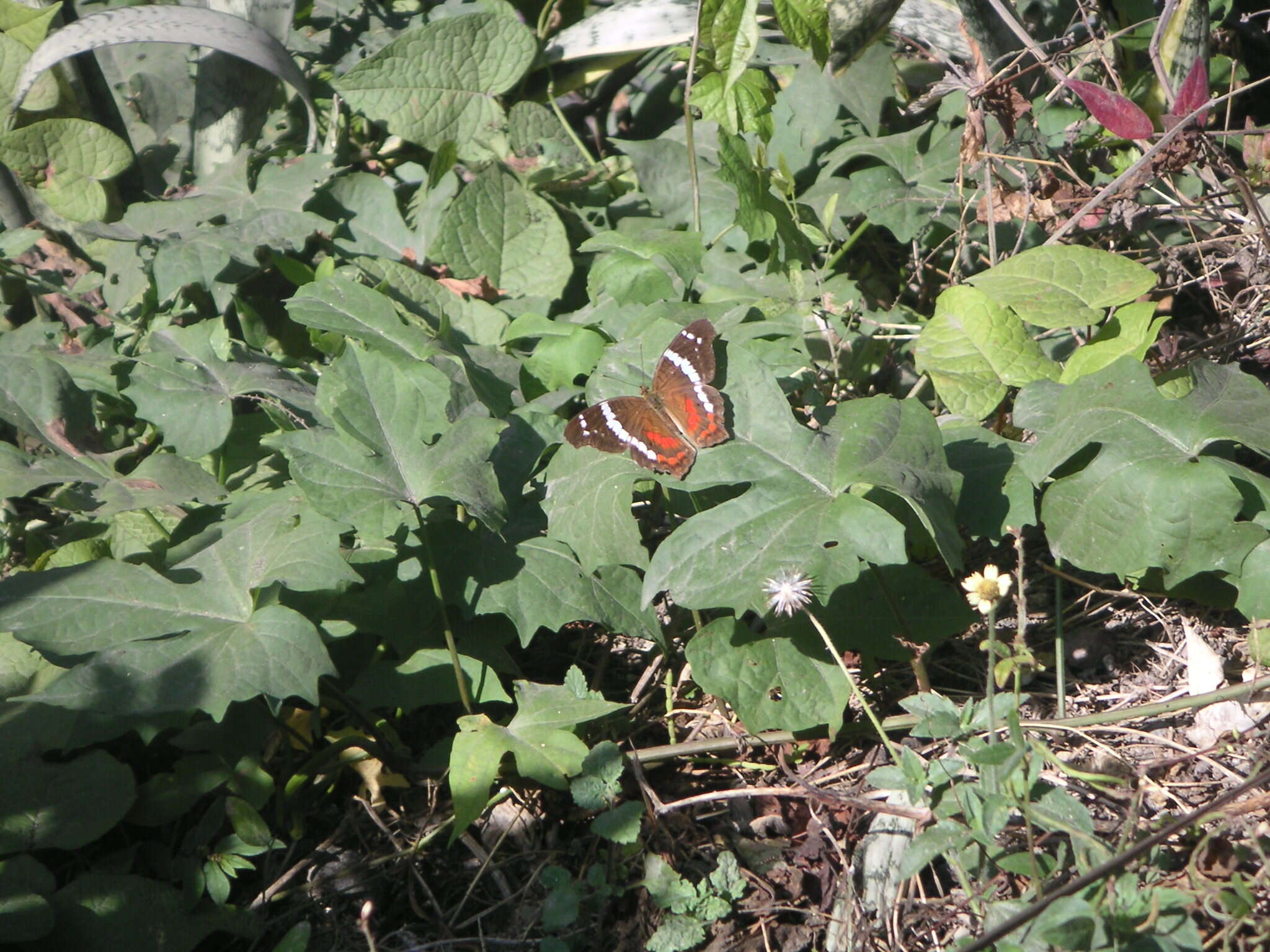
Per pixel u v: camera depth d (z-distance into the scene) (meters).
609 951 1.88
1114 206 2.71
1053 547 2.05
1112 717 1.97
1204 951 1.62
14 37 3.34
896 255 3.34
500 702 2.26
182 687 1.79
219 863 1.91
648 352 2.40
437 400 2.37
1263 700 2.04
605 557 2.09
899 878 1.83
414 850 2.02
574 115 3.96
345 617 2.13
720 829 2.04
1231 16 3.20
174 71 3.63
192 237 3.04
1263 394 2.03
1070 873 1.71
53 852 1.94
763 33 3.65
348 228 3.33
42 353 2.72
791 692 2.05
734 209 3.19
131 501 2.24
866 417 2.06
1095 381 2.11
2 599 1.91
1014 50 3.04
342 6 3.97
